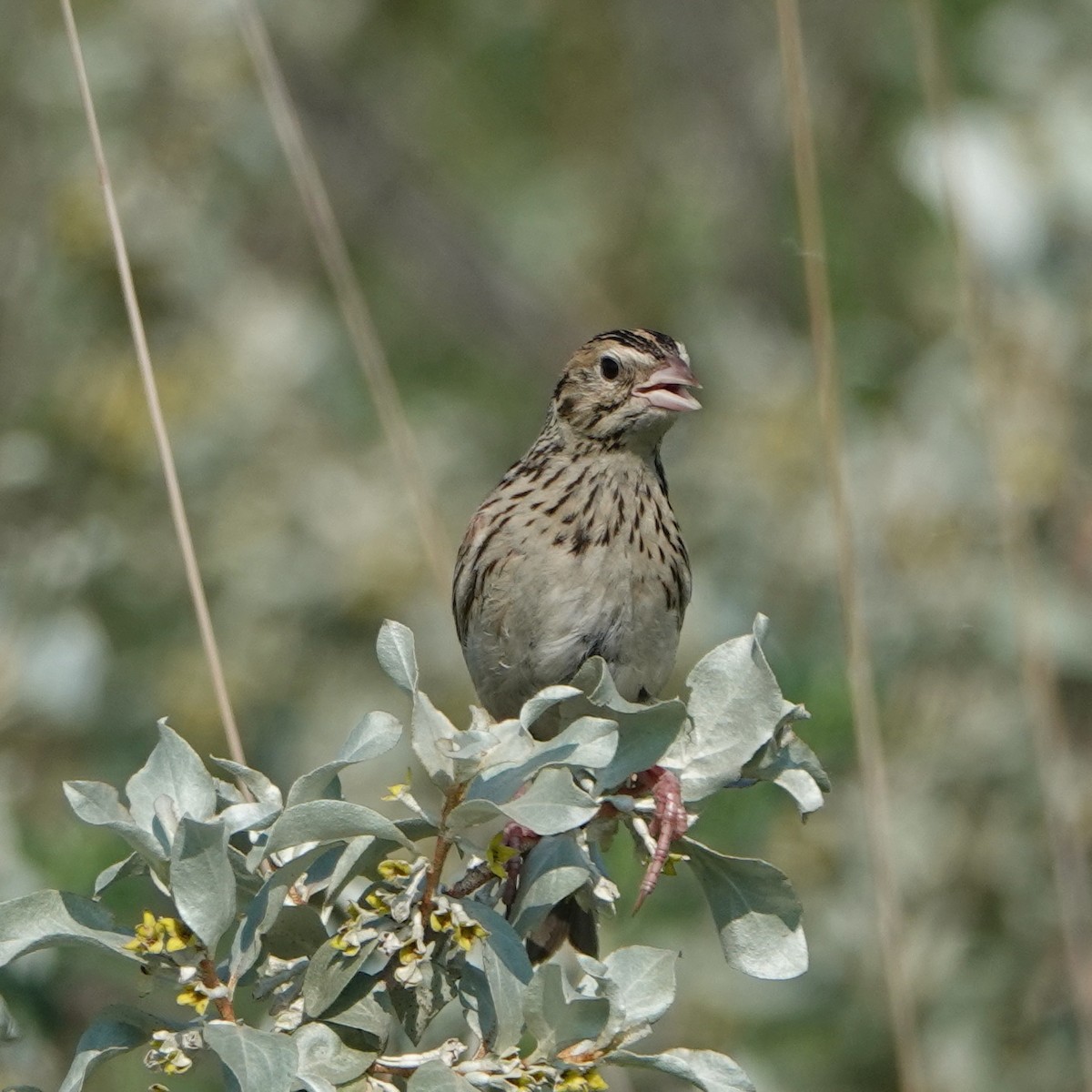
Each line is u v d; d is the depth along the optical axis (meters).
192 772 5.55
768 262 17.66
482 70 19.41
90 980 9.99
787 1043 10.92
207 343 13.66
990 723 11.27
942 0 15.70
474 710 5.52
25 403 13.04
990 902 11.13
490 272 19.08
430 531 9.00
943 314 13.56
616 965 5.68
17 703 11.33
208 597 13.25
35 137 13.89
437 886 5.34
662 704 5.59
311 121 19.23
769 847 11.02
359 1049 5.48
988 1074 10.76
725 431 13.93
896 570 12.02
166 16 13.99
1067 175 12.41
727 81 18.69
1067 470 11.84
